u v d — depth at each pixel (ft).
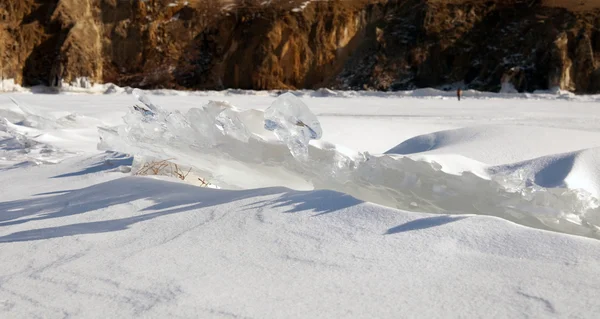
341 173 12.64
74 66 182.39
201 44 191.93
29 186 16.37
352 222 10.09
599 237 10.19
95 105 88.02
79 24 189.06
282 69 186.19
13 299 7.76
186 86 188.14
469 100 133.49
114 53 191.42
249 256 9.02
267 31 185.16
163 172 15.96
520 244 8.66
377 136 36.73
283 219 10.53
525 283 7.50
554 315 6.67
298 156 12.16
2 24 185.57
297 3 192.13
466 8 180.04
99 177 16.70
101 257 9.34
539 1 176.35
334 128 39.75
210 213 11.37
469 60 175.22
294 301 7.35
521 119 61.93
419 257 8.55
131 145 15.17
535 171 12.96
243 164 13.96
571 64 162.61
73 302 7.56
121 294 7.75
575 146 22.86
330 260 8.66
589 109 87.30
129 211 12.10
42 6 193.06
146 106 14.51
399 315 6.89
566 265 7.91
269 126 11.99
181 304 7.34
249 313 7.03
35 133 29.55
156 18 193.88
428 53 176.65
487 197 11.18
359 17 190.80
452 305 7.07
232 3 194.70
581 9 171.42
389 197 12.26
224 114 13.30
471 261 8.31
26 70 186.50
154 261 9.00
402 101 125.90
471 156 21.49
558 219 10.41
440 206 11.69
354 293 7.53
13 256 9.69
